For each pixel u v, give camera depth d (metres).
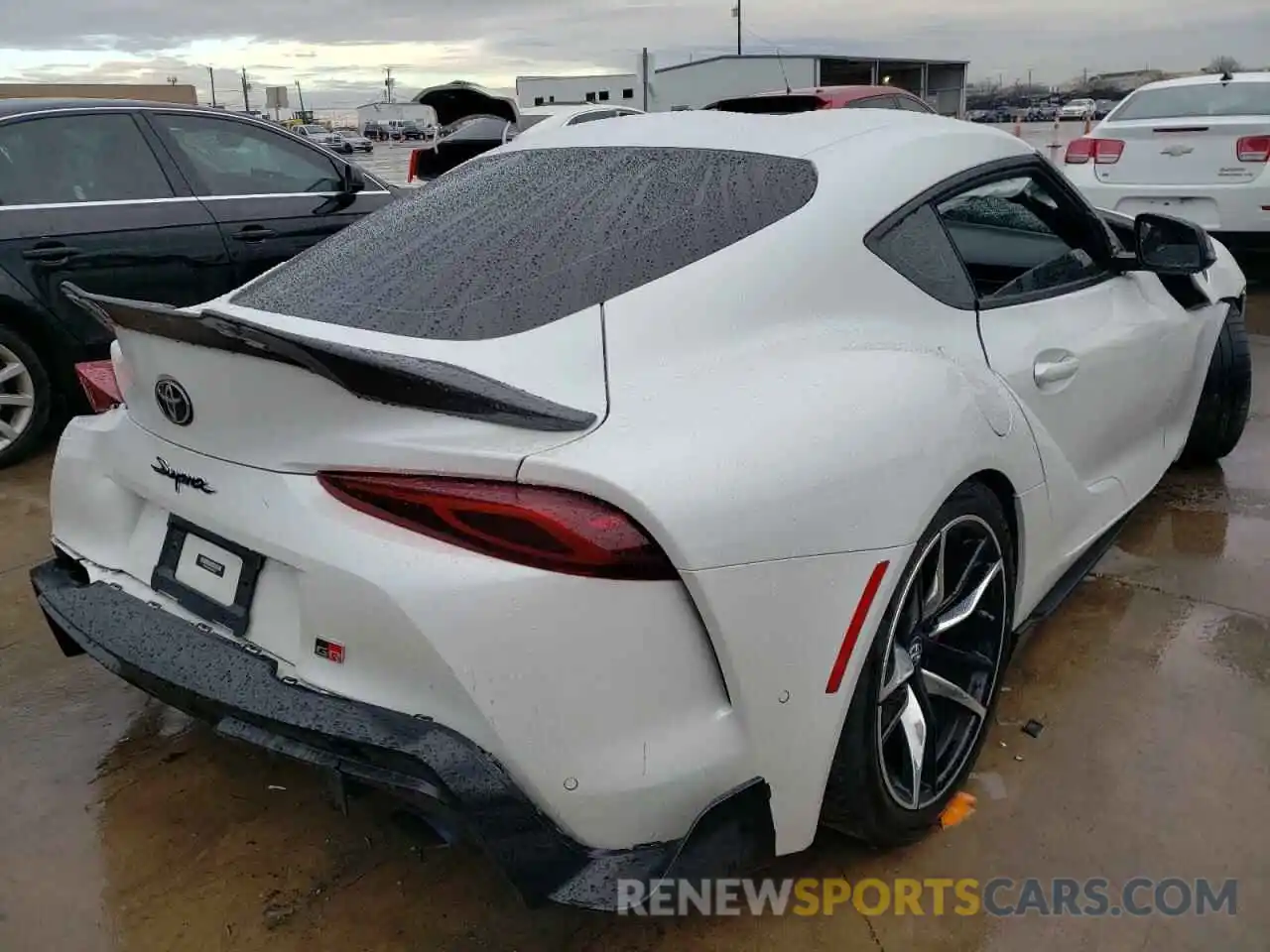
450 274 2.01
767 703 1.66
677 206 2.10
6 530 3.78
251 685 1.72
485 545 1.53
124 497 2.13
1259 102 7.05
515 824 1.54
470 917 1.97
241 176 4.95
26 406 4.44
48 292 4.34
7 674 2.81
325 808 2.28
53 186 4.41
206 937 1.93
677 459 1.58
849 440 1.74
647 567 1.53
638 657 1.56
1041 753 2.40
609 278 1.91
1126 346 2.82
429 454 1.55
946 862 2.08
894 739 1.99
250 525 1.72
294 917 1.97
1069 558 2.65
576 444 1.56
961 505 2.01
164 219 4.63
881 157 2.26
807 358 1.89
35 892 2.04
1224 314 3.67
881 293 2.11
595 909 1.56
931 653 2.09
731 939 1.91
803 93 7.92
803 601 1.66
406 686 1.59
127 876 2.08
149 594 2.02
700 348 1.82
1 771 2.41
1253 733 2.46
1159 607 3.06
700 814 1.65
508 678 1.52
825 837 2.15
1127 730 2.48
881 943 1.89
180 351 1.75
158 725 2.59
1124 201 7.29
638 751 1.59
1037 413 2.45
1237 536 3.53
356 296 2.01
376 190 5.45
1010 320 2.43
